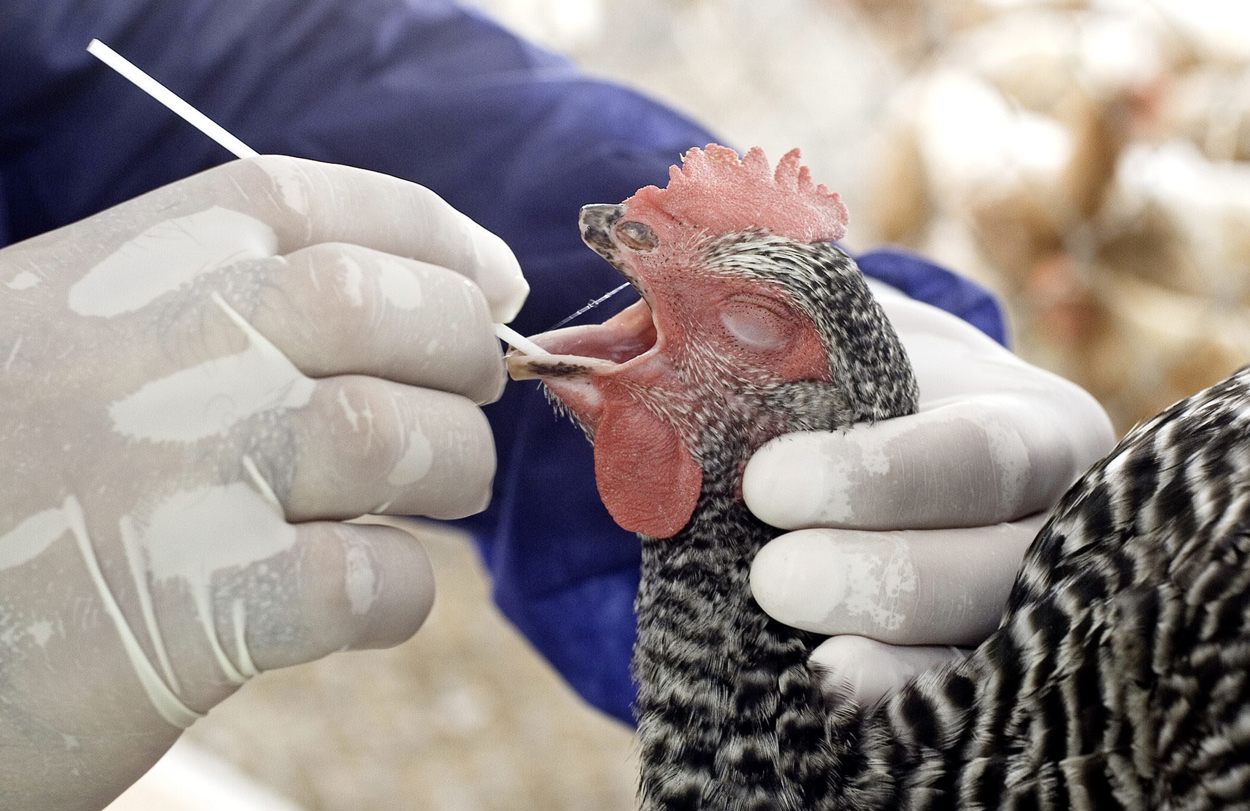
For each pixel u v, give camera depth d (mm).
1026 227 1077
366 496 538
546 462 641
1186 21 1048
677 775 547
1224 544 511
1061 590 529
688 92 1698
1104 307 1056
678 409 556
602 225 557
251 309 535
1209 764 507
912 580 553
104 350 537
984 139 1109
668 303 553
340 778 1241
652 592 563
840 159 1493
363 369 541
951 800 528
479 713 1344
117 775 545
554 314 646
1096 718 519
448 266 562
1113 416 1072
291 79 671
